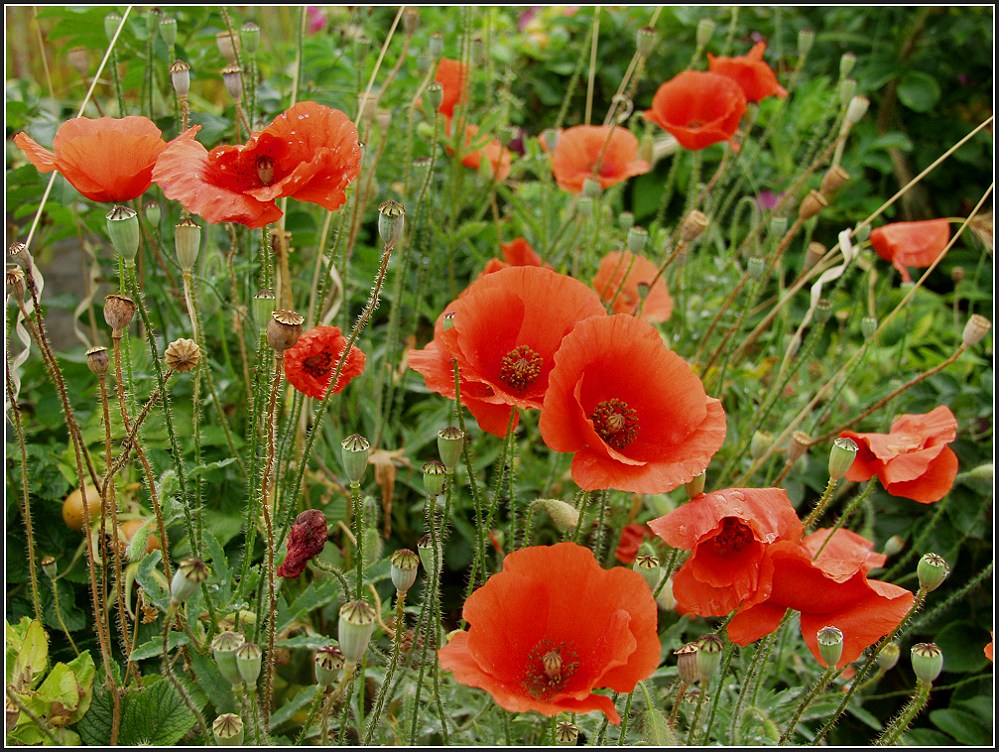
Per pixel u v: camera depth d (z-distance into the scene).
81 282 1.07
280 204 0.78
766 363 0.98
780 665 0.76
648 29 0.93
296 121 0.64
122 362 0.75
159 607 0.65
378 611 0.69
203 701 0.68
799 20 1.37
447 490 0.67
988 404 0.91
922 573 0.64
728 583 0.64
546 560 0.61
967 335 0.76
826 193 0.84
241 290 0.86
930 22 1.31
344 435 0.87
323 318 0.85
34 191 0.85
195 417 0.71
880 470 0.70
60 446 0.80
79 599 0.77
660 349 0.64
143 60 0.89
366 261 0.93
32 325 0.62
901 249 0.86
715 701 0.67
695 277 0.98
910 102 1.27
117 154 0.64
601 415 0.64
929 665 0.63
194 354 0.62
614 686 0.59
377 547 0.70
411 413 0.93
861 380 0.98
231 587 0.68
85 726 0.66
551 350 0.66
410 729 0.68
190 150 0.64
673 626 0.73
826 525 0.90
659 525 0.64
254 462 0.70
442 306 0.95
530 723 0.68
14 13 1.32
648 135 1.02
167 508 0.68
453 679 0.71
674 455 0.63
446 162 1.04
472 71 1.06
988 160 1.32
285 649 0.72
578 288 0.66
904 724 0.66
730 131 0.92
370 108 0.82
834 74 1.37
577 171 0.95
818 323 0.82
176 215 0.89
